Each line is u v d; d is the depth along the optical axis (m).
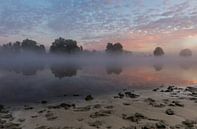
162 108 21.78
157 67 90.38
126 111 20.81
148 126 16.59
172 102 24.22
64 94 32.12
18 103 26.86
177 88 35.28
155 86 38.25
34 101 27.83
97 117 19.19
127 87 37.38
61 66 102.62
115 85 39.75
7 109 23.86
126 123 17.55
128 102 24.69
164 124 17.05
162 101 25.02
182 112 20.38
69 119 19.06
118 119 18.52
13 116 20.94
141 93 31.31
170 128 16.38
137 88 36.25
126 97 28.02
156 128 16.30
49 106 24.52
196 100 25.61
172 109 21.36
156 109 21.42
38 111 22.47
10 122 19.02
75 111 21.47
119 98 27.41
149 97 27.95
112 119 18.55
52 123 18.27
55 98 29.48
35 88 37.66
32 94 32.53
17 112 22.44
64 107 23.28
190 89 34.00
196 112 20.41
